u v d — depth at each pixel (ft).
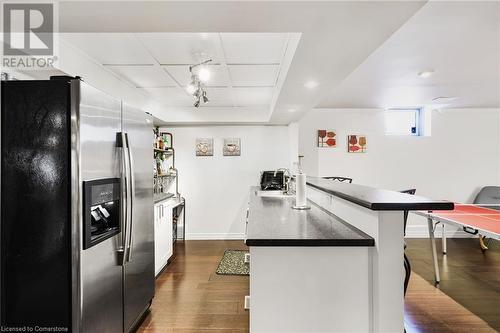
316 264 4.74
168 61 8.77
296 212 7.30
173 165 16.52
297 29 5.03
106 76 9.54
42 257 5.12
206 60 8.64
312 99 10.30
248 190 16.61
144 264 7.98
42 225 5.13
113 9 4.39
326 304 4.74
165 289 9.93
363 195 5.37
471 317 8.06
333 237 4.78
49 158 5.14
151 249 8.55
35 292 5.12
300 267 4.74
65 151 5.14
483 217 9.82
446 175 16.98
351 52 6.05
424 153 17.03
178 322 7.87
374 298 4.68
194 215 16.62
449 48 8.09
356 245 4.65
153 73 9.93
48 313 5.10
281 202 9.18
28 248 5.14
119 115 6.59
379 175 17.11
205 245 15.34
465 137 16.96
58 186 5.14
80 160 5.16
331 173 17.17
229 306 8.74
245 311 8.44
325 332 4.74
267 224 5.84
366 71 10.16
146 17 4.64
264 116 15.44
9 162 5.16
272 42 7.37
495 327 7.58
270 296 4.75
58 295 5.10
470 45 7.86
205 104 14.82
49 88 5.15
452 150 16.96
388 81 11.38
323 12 4.46
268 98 13.48
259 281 4.74
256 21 4.77
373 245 4.66
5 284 5.14
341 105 16.20
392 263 4.54
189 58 8.54
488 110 16.90
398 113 17.37
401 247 4.53
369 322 4.75
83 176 5.24
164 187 16.25
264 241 4.66
